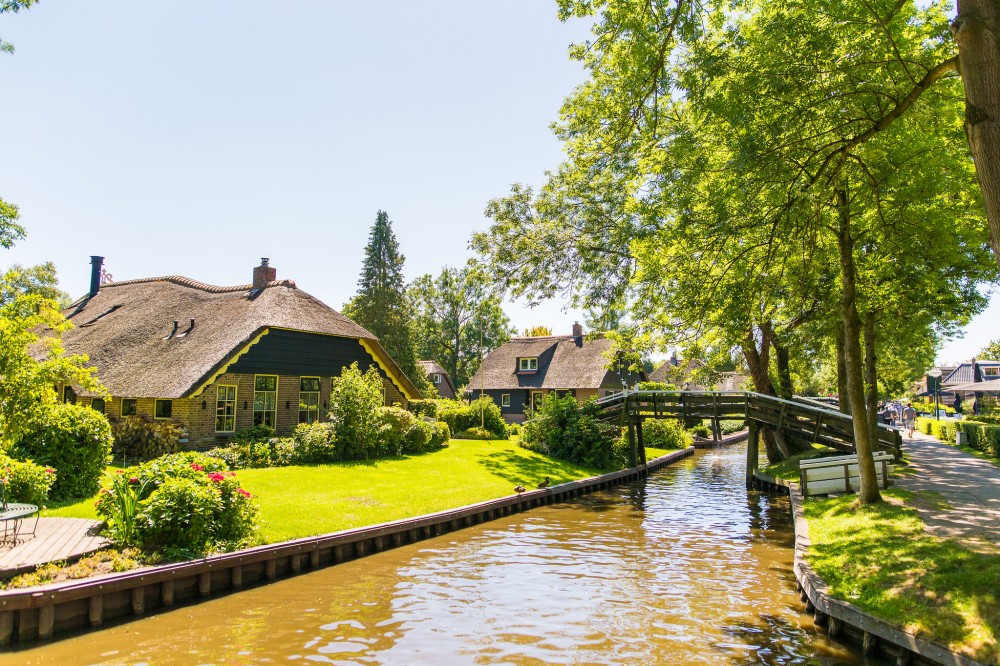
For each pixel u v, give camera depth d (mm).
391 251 61156
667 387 47875
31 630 8391
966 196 13422
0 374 10039
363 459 21391
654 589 11188
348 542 12945
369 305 57312
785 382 29078
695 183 11312
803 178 10641
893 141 10656
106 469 15945
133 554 10117
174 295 27828
